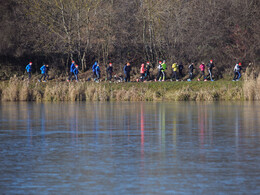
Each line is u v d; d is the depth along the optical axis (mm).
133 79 151625
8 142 43531
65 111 83812
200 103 105375
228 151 37562
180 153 36688
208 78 150125
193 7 167875
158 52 172750
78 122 63156
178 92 120938
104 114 76312
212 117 69125
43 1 161625
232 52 157375
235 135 47812
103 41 165250
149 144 41781
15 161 33562
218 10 164000
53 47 162250
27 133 50688
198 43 162250
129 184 26516
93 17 163625
